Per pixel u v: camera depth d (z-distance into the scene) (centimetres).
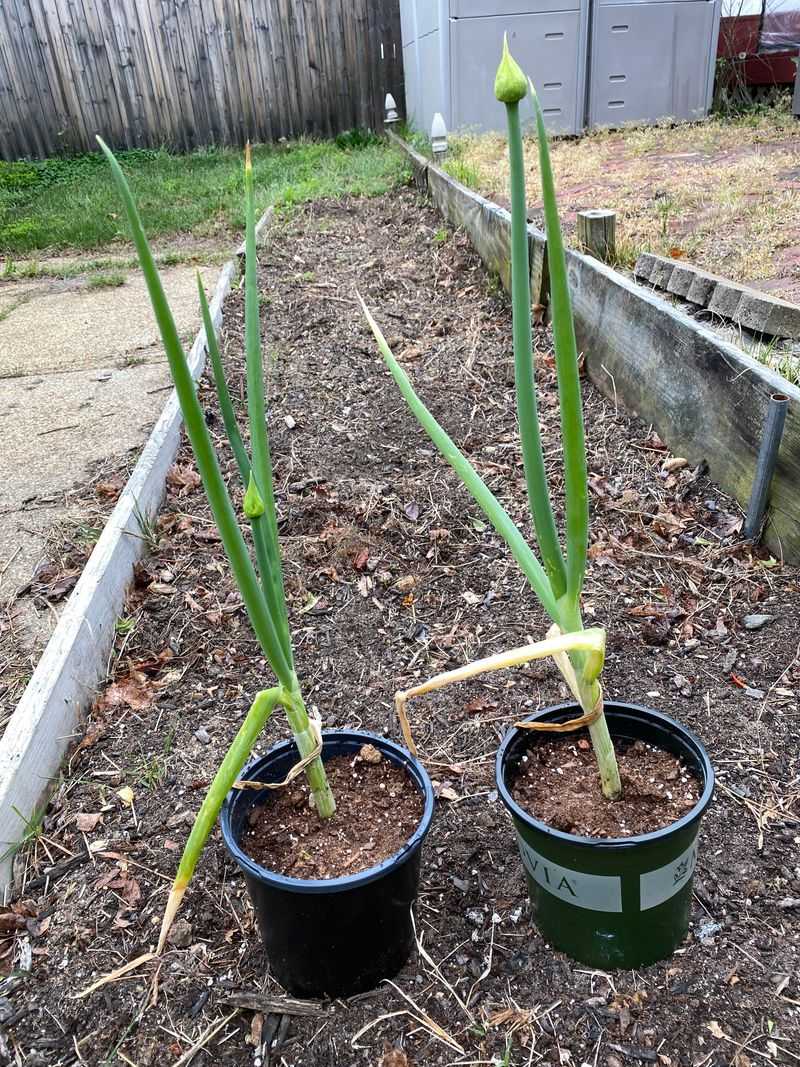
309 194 678
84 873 154
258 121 939
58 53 877
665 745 139
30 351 425
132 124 921
